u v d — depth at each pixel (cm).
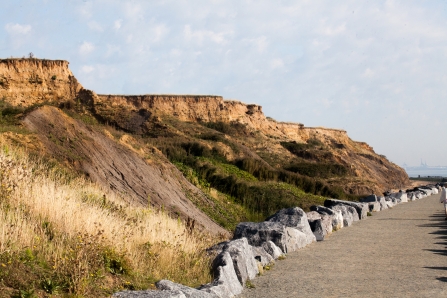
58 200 1198
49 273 827
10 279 768
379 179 8744
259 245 1428
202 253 1177
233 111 7681
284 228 1495
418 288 1032
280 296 985
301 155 7281
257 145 7012
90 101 5516
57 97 5334
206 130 6072
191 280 1044
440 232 1920
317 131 9388
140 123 5512
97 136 2417
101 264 908
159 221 1534
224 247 1131
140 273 985
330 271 1216
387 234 1897
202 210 2673
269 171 4444
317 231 1756
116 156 2411
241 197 3400
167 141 4766
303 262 1334
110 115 5447
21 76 5162
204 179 3497
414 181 11012
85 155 2156
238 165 4534
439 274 1164
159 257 1101
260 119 8131
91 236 962
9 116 2144
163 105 6962
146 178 2447
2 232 892
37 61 5312
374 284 1073
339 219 2133
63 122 2255
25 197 1170
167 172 2748
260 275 1178
